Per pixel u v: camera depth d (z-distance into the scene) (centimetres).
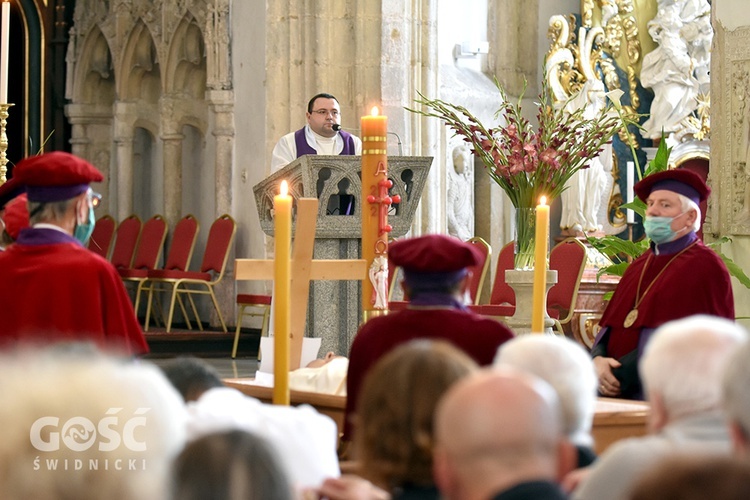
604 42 1778
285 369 488
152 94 2017
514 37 1828
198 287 1858
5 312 534
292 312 612
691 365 357
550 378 392
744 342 296
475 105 1755
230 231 1684
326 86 1617
